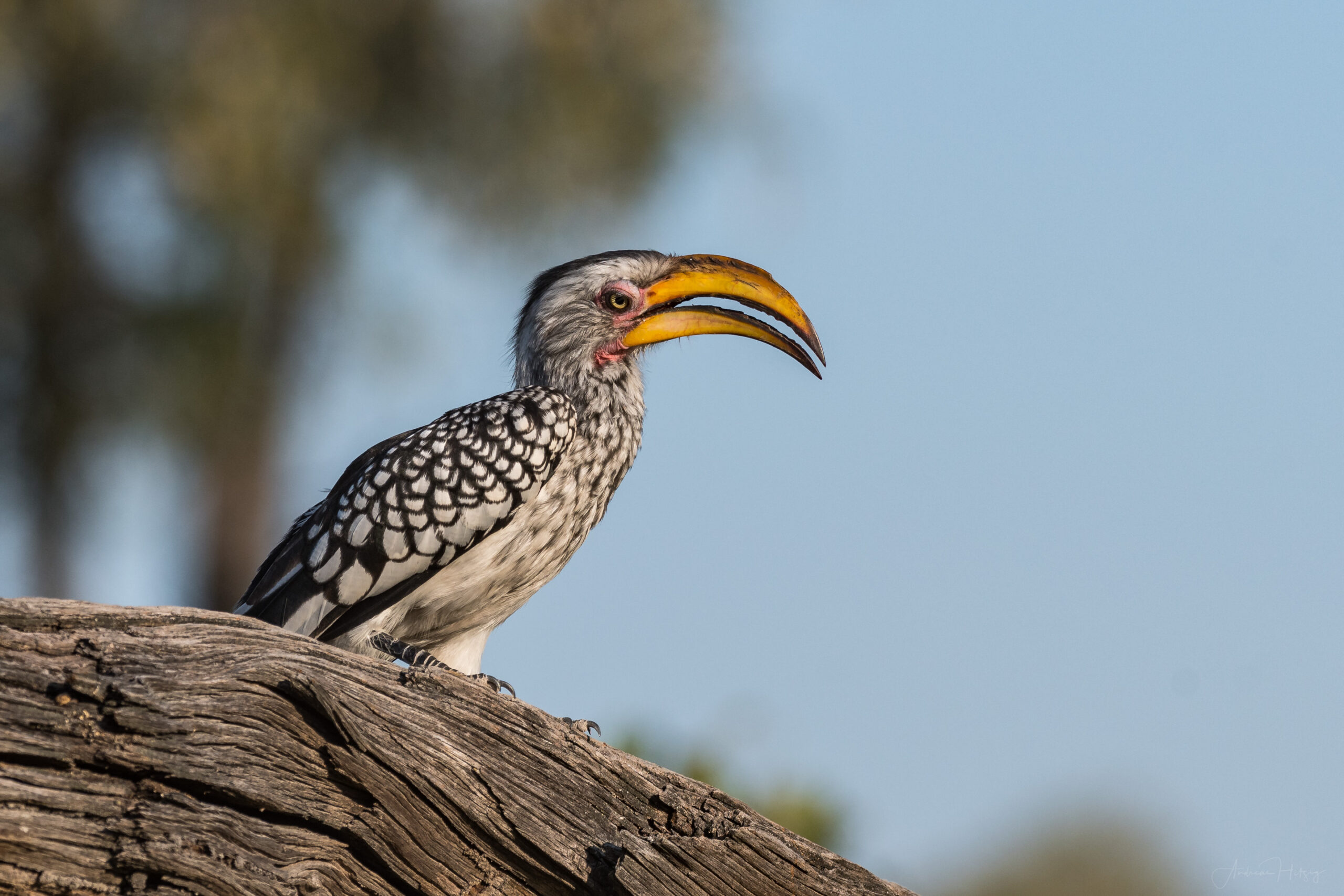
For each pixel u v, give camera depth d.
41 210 23.09
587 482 10.00
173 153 21.58
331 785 6.69
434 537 9.27
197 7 22.36
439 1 23.14
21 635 5.97
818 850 7.54
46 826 5.88
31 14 21.94
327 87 22.28
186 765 6.17
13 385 23.19
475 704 7.13
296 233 22.09
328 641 9.35
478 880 7.08
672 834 7.36
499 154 23.78
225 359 22.97
